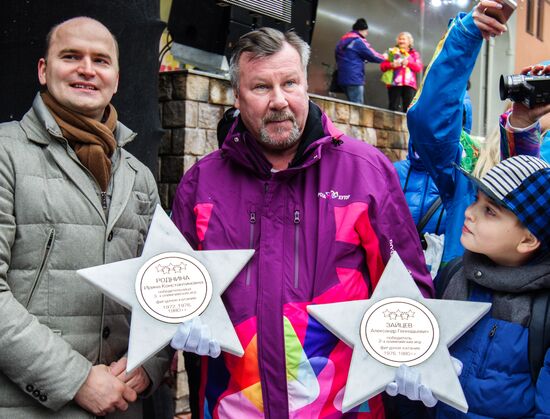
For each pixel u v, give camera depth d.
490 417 1.63
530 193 1.62
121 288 1.65
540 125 2.05
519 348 1.60
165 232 1.72
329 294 1.75
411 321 1.62
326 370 1.74
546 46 10.31
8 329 1.66
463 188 2.15
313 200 1.83
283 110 1.78
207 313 1.65
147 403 2.50
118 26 2.68
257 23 4.17
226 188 1.88
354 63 7.17
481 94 9.66
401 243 1.86
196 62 4.09
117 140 1.98
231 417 1.76
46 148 1.81
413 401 1.90
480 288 1.74
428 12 9.55
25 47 2.56
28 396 1.73
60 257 1.77
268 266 1.78
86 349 1.80
